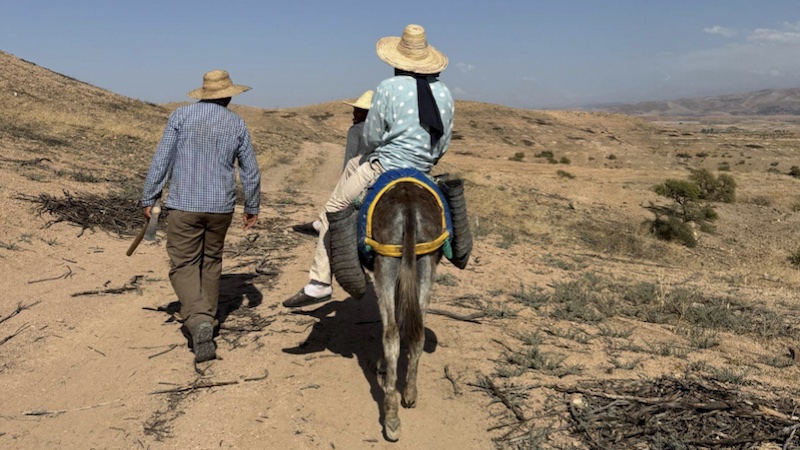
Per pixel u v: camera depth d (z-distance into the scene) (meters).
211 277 5.68
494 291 7.93
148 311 6.49
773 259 25.12
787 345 6.80
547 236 18.62
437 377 5.27
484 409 4.79
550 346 6.11
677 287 9.24
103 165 15.48
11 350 5.41
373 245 4.27
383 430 4.45
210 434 4.28
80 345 5.62
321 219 5.46
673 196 32.84
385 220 4.25
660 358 5.97
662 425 4.58
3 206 8.98
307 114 116.81
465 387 5.12
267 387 4.93
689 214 31.38
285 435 4.32
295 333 6.05
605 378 5.39
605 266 10.97
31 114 22.05
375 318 6.62
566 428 4.53
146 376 5.08
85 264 7.76
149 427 4.36
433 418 4.62
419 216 4.25
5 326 5.84
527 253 11.15
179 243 5.35
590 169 52.66
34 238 8.24
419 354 4.26
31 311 6.21
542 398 4.97
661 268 11.93
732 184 39.91
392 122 4.65
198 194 5.25
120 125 26.38
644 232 25.17
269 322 6.29
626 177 46.53
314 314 6.60
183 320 5.65
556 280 8.98
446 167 40.88
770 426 4.59
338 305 6.92
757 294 9.59
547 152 86.88
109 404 4.66
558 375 5.39
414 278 4.04
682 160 107.31
